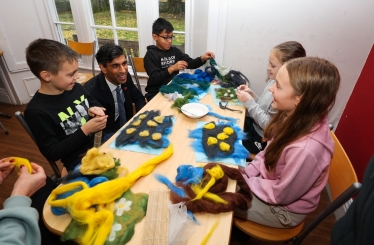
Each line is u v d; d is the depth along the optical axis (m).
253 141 1.40
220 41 1.89
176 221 0.60
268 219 0.90
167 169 0.80
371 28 1.53
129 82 1.63
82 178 0.72
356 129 1.48
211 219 0.63
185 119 1.15
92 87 1.37
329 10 1.57
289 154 0.76
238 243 1.29
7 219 0.52
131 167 0.81
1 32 2.38
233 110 1.26
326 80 0.71
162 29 1.74
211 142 0.90
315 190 0.83
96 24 2.57
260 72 1.93
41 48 0.95
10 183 1.66
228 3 1.74
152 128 1.01
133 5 2.32
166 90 1.42
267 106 1.32
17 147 2.05
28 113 0.99
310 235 1.35
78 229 0.57
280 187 0.77
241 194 0.71
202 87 1.50
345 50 1.65
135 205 0.65
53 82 1.01
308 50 1.73
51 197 0.65
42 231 0.79
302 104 0.74
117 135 0.99
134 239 0.57
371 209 0.42
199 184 0.69
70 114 1.12
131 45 2.59
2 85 2.69
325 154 0.74
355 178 0.72
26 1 2.43
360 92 1.57
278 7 1.65
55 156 0.98
